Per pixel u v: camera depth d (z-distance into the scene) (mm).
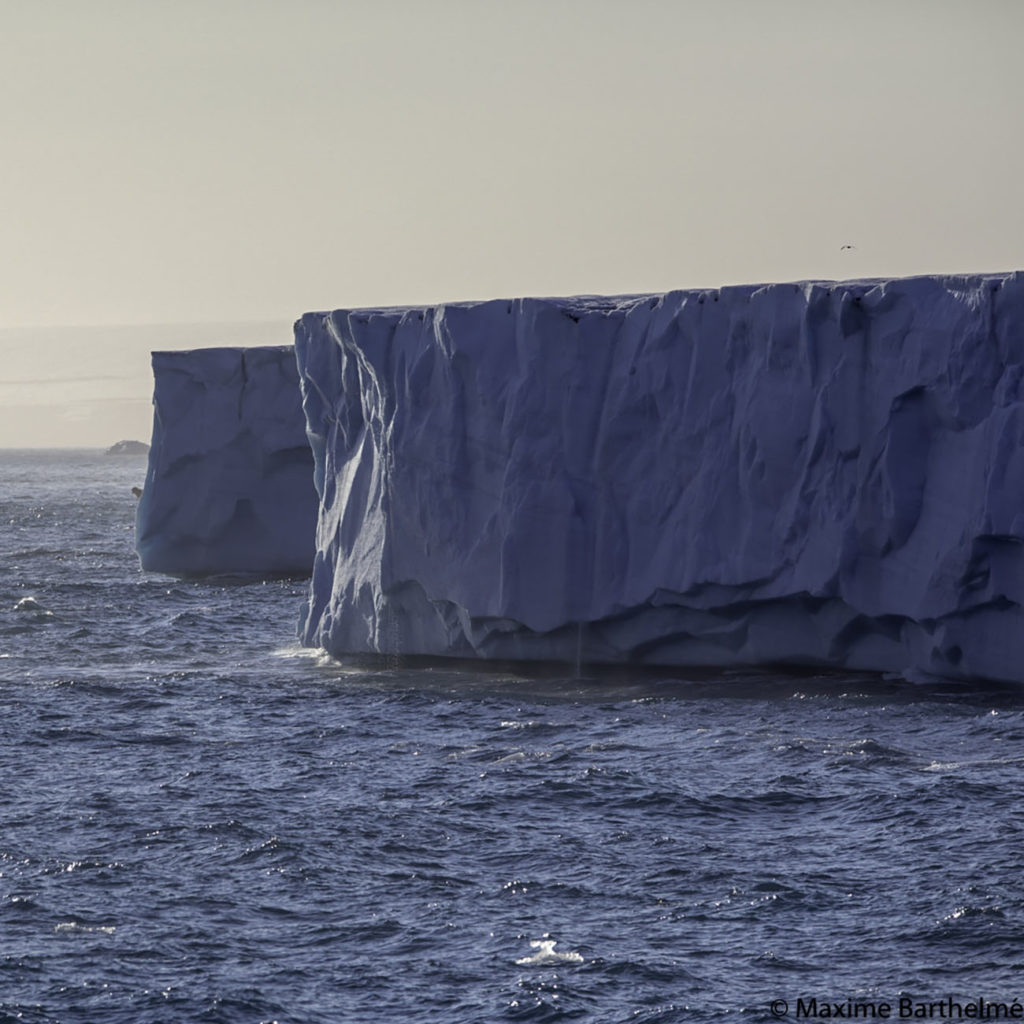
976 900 66188
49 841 77312
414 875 71562
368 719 103125
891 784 82688
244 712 106750
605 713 101938
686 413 105875
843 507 100438
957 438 97438
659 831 77000
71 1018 57375
